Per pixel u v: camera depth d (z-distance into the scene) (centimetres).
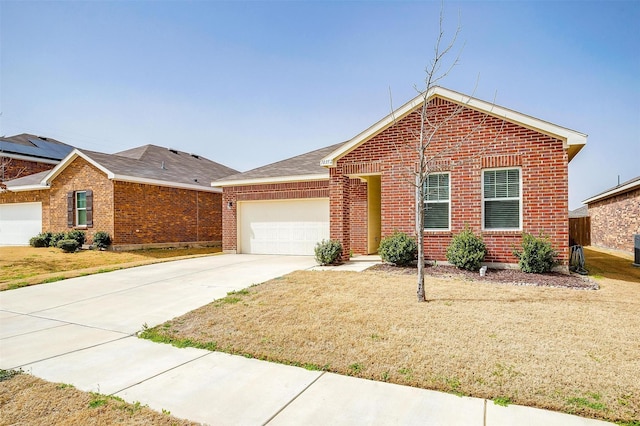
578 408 342
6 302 823
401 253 1095
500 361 440
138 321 665
